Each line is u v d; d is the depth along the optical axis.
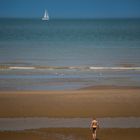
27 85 70.06
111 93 62.47
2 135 43.50
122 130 45.50
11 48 136.38
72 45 152.12
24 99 58.25
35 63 98.50
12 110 52.59
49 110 52.78
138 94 61.78
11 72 84.38
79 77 78.88
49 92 63.28
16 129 45.41
